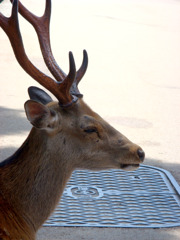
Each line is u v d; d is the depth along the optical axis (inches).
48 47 269.4
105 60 810.8
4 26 236.8
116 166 248.4
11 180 234.7
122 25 1158.3
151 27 1174.3
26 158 235.9
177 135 503.5
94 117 242.8
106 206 354.3
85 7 1353.3
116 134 247.1
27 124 505.7
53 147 236.1
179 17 1369.3
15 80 663.1
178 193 377.7
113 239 312.3
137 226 330.0
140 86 681.6
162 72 768.9
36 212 236.1
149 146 467.8
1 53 796.6
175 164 432.5
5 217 223.1
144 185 390.3
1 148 437.4
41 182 235.3
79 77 259.4
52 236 312.7
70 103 237.5
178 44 1003.3
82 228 324.2
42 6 1193.4
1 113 532.1
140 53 890.7
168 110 585.9
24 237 228.1
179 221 339.9
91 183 388.5
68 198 361.7
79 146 240.5
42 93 261.9
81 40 942.4
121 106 584.7
